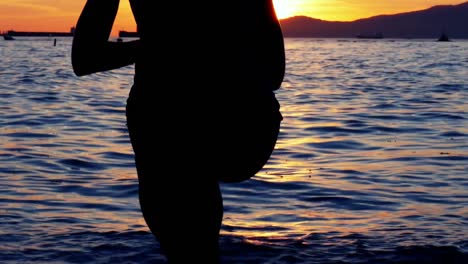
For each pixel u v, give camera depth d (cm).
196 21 220
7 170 912
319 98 2170
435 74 3428
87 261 477
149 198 225
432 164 985
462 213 666
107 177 868
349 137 1277
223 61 220
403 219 636
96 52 222
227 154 221
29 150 1084
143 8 224
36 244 523
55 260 480
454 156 1052
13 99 1994
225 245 521
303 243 528
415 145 1174
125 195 757
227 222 612
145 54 224
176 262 226
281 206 699
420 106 1864
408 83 2814
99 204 705
